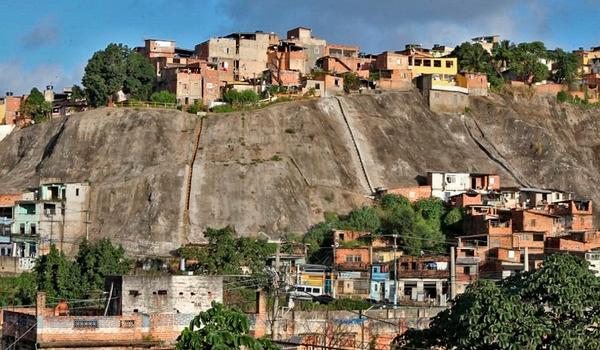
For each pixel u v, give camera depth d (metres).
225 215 138.50
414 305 102.25
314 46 193.38
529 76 190.12
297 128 159.62
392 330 78.88
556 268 58.44
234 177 144.50
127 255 130.50
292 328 77.56
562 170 167.62
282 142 156.38
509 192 148.62
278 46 183.75
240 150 153.00
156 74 177.00
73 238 134.25
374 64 186.25
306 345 66.00
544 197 150.12
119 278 76.94
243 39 182.38
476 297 57.34
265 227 137.88
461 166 163.38
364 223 135.75
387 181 156.25
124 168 150.38
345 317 82.12
